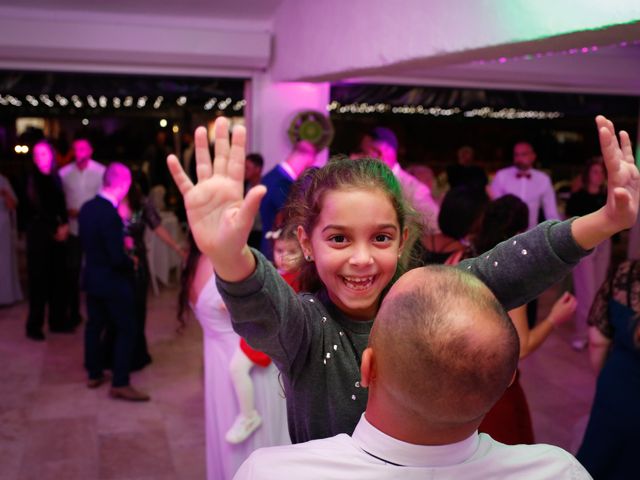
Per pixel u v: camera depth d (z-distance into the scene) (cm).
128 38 569
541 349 560
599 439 248
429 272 92
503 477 95
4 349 546
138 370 507
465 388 84
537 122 1346
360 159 118
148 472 359
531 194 615
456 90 697
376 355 90
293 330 109
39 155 550
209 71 622
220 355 287
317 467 95
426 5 295
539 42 233
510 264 117
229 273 96
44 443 387
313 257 118
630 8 183
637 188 108
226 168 94
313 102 646
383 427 94
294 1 526
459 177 686
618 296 247
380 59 347
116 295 444
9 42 546
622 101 746
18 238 1052
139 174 779
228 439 273
